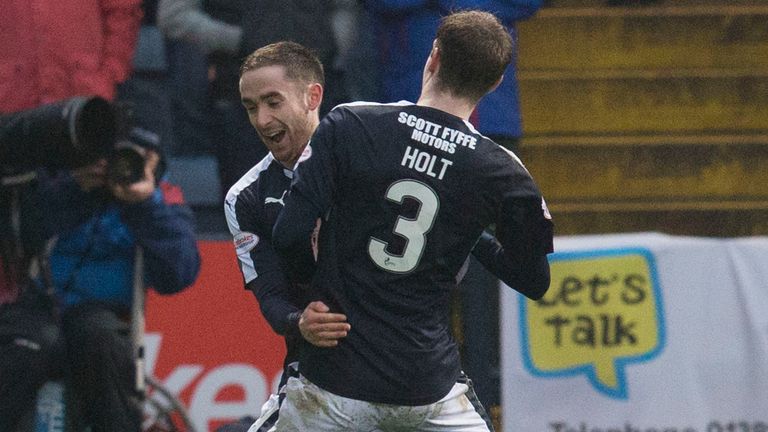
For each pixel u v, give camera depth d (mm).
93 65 21531
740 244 23031
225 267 22594
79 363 18859
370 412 13320
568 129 28938
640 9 29922
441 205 13172
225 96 22484
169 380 22422
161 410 21016
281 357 22641
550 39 29641
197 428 22438
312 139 13148
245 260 14094
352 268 13242
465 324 22516
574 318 22859
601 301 22922
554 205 27453
